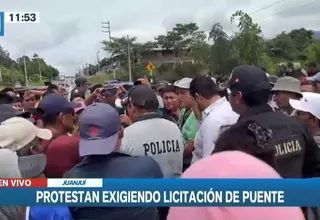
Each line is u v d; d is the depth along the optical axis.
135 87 3.70
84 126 2.39
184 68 50.66
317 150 2.75
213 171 1.24
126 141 3.44
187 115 5.11
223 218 1.08
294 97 4.41
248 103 2.74
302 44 52.31
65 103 4.04
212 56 40.97
